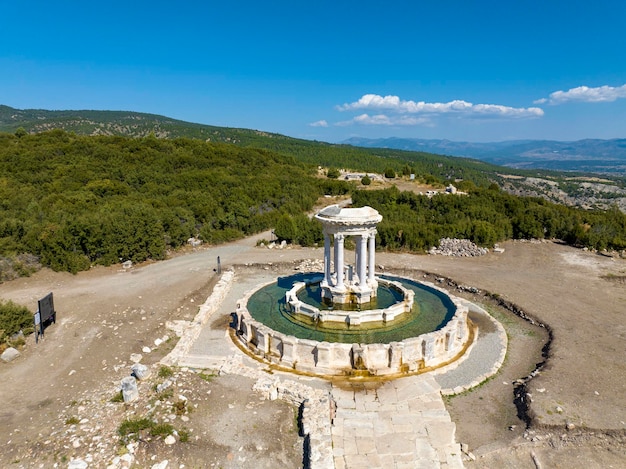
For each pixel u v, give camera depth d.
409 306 27.27
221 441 16.00
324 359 21.72
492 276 37.91
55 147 74.81
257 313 27.91
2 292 33.22
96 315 28.56
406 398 19.14
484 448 16.08
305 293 30.56
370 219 26.20
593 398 18.34
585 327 26.48
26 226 41.22
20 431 16.50
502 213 63.59
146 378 19.98
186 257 45.75
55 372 21.48
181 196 60.75
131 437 15.66
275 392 18.97
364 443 15.86
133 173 68.62
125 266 41.06
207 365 21.80
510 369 22.42
